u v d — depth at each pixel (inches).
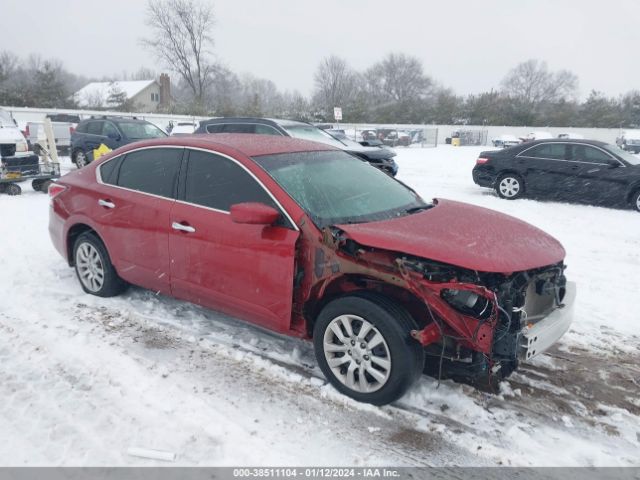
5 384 144.6
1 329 178.5
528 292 136.6
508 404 139.9
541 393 145.6
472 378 151.1
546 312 142.9
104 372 151.3
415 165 832.3
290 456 118.0
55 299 206.5
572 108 2134.6
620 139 1310.3
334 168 174.2
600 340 179.5
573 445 123.8
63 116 1127.0
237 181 158.2
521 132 1886.1
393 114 2154.3
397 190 180.4
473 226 147.6
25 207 392.2
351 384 139.0
